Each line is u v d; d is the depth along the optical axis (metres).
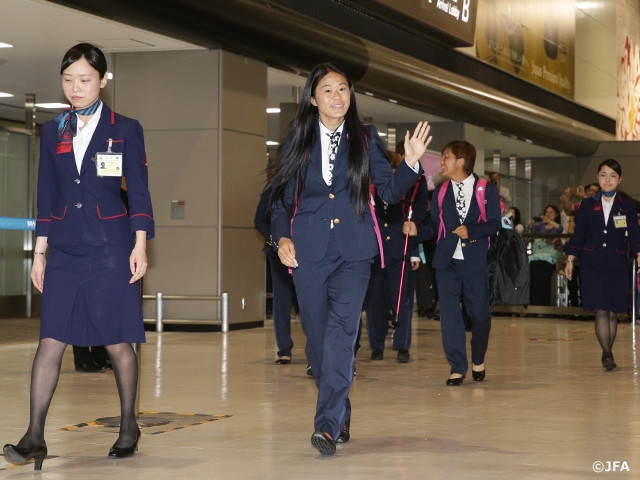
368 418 5.61
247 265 12.63
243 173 12.49
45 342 4.25
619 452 4.56
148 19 10.52
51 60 12.77
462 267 7.20
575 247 8.36
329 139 4.57
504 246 7.25
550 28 22.23
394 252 8.62
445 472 4.11
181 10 10.64
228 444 4.77
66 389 6.84
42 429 4.19
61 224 4.27
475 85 17.84
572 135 23.27
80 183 4.27
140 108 12.41
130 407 4.45
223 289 12.22
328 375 4.46
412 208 8.52
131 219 4.32
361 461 4.35
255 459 4.39
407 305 8.84
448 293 7.27
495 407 6.07
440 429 5.23
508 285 7.21
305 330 4.66
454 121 18.53
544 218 17.44
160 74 12.34
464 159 7.20
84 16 10.34
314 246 4.52
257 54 12.28
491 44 18.95
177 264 12.34
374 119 18.16
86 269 4.26
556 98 22.84
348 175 4.51
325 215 4.54
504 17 19.59
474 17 16.94
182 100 12.27
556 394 6.72
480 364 7.46
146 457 4.45
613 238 8.23
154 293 12.41
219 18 11.09
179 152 12.29
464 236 7.05
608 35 27.28
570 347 10.65
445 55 17.11
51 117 17.75
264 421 5.49
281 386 7.08
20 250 15.47
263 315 12.95
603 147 25.28
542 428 5.26
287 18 12.07
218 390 6.84
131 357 4.45
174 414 5.75
